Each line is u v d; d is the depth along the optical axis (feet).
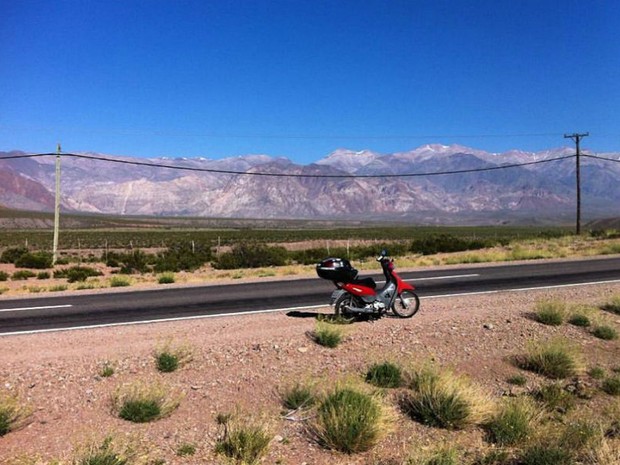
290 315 41.93
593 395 27.04
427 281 63.31
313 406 23.67
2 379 25.53
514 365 30.89
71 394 24.35
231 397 24.84
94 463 17.99
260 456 19.93
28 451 19.44
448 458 19.36
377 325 36.60
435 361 30.14
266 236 450.71
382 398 24.32
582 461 20.08
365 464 19.97
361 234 504.43
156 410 22.59
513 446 21.45
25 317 43.47
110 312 45.37
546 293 51.85
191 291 60.08
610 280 63.46
